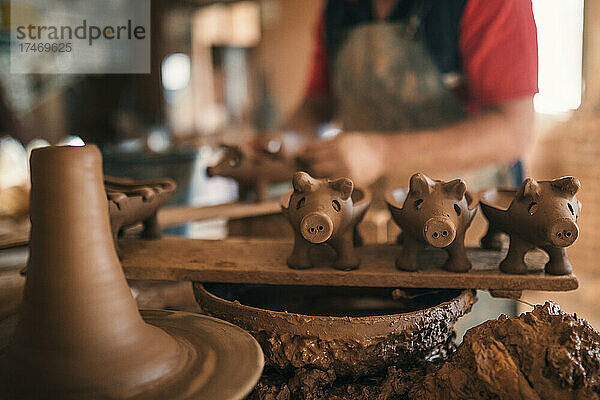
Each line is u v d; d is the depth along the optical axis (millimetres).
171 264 727
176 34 3441
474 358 516
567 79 2861
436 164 1376
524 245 687
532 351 509
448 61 1545
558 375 490
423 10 1540
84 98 2668
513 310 908
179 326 583
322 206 656
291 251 795
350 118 1745
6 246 846
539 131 2709
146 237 865
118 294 485
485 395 510
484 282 684
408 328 586
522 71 1406
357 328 574
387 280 690
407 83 1623
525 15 1413
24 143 2449
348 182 660
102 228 486
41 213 464
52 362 451
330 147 1230
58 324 457
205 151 1649
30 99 2521
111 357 460
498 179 1554
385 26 1612
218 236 1229
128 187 849
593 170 2557
